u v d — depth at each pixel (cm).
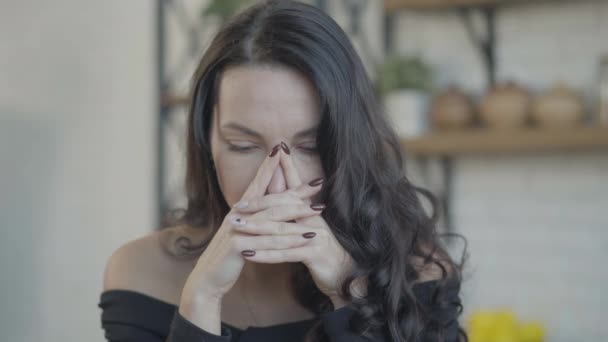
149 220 332
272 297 142
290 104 117
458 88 265
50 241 356
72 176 350
